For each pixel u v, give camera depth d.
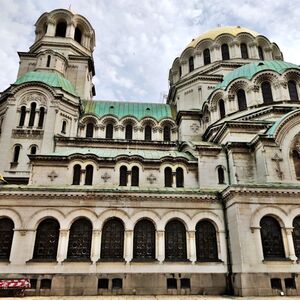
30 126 35.47
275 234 21.97
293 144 27.33
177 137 42.16
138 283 21.17
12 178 32.25
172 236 23.23
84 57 49.03
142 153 32.47
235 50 47.12
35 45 50.69
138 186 28.91
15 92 36.50
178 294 21.00
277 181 25.72
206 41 49.12
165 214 23.44
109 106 44.72
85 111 42.50
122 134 40.97
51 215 22.44
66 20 52.41
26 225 21.98
